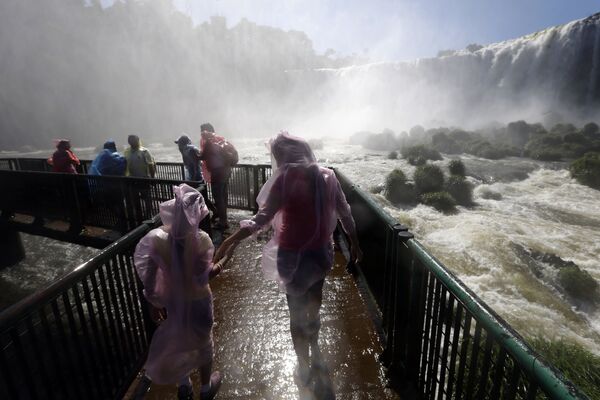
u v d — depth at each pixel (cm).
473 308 166
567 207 1321
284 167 220
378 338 328
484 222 1119
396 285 266
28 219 826
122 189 616
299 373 274
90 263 234
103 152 696
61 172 737
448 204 1317
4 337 169
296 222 223
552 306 669
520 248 877
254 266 494
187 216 199
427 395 236
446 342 202
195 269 208
